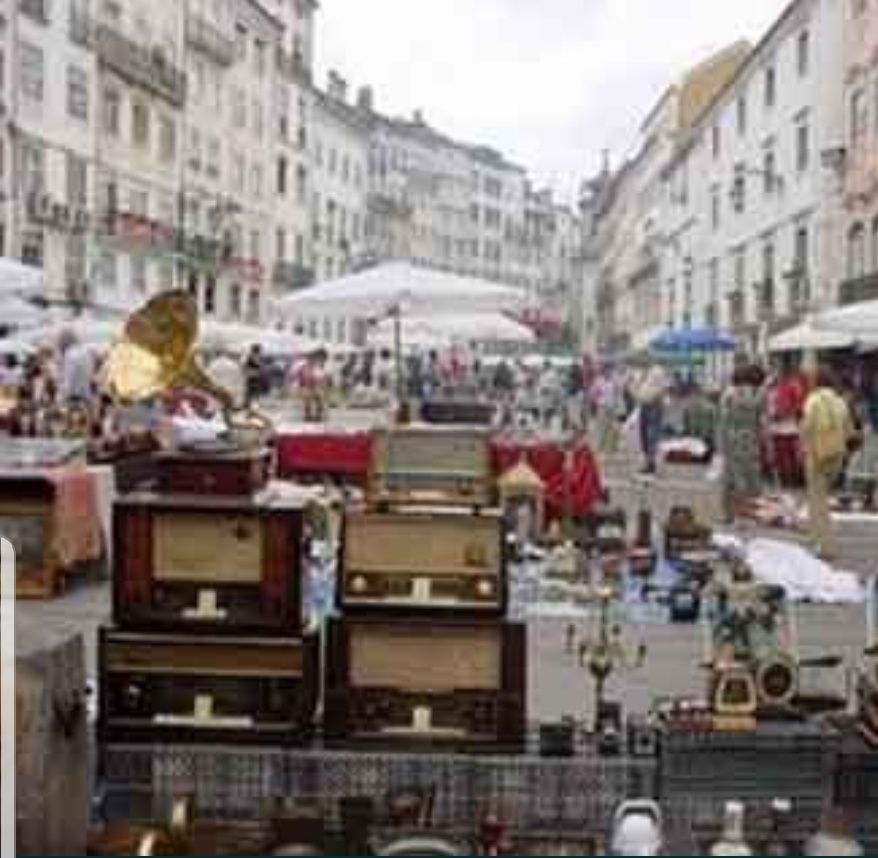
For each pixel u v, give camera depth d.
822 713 6.72
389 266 17.36
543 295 146.50
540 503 13.80
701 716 6.25
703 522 16.89
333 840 5.61
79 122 47.94
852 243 38.41
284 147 74.06
